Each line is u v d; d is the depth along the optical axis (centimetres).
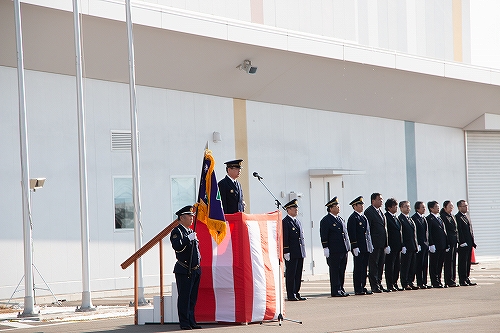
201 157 2427
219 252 1360
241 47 2370
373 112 2947
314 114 2770
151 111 2311
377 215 2005
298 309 1597
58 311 1684
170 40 2205
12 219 2012
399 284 2327
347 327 1266
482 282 2342
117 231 2222
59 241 2092
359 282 1942
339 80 2714
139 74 2252
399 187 3048
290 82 2600
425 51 2973
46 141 2088
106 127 2211
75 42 1703
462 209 2245
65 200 2116
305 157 2730
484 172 3378
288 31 2472
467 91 3144
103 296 2130
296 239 1830
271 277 1395
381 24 2828
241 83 2491
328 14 2658
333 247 1898
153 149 2309
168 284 2320
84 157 1688
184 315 1298
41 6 1930
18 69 1614
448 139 3278
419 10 2961
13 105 2036
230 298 1346
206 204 1330
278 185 2639
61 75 2130
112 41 2109
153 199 2302
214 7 2328
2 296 1980
